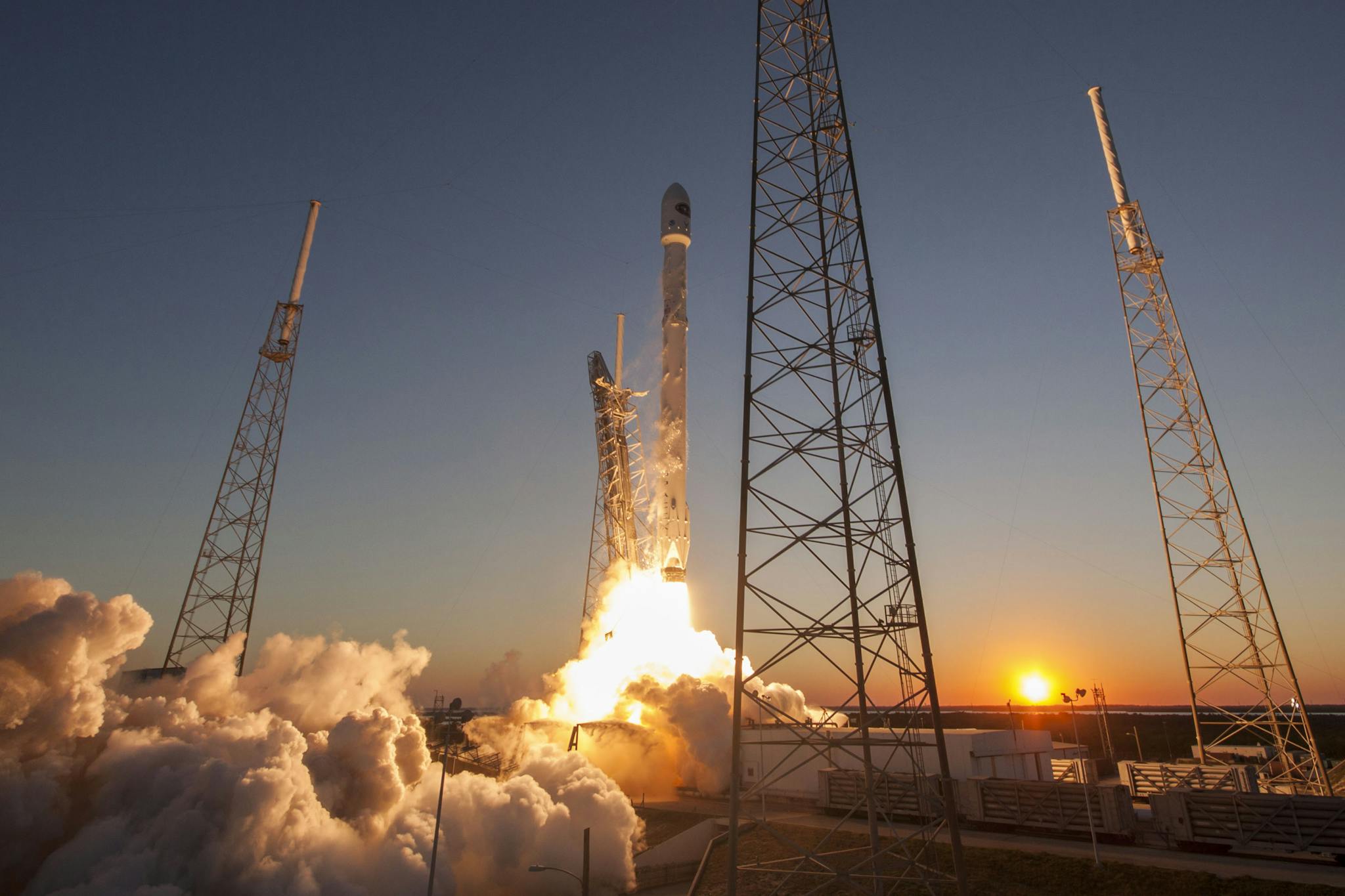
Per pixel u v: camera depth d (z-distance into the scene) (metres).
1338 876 34.25
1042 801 45.25
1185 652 59.34
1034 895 36.56
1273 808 38.41
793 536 30.59
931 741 56.97
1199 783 56.62
